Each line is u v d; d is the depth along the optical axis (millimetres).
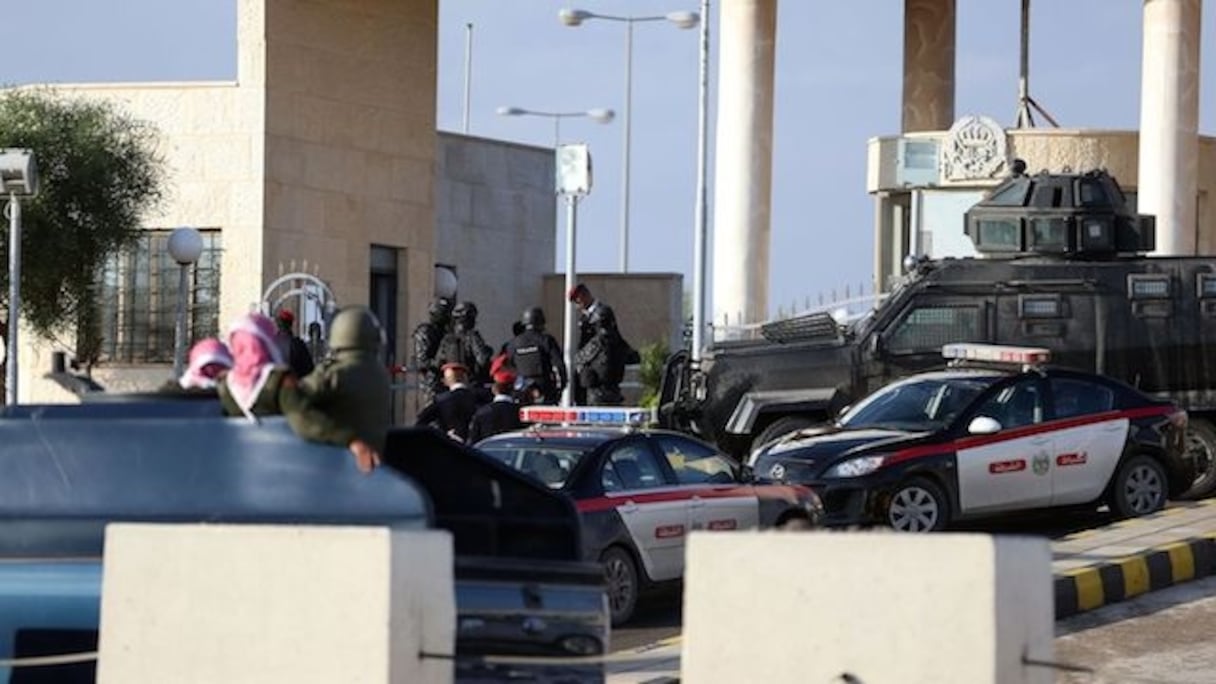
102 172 97500
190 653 24219
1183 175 92750
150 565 24391
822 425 65688
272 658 23891
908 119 111625
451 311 79438
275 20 99125
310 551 23828
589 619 28469
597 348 78625
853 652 23031
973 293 69500
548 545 32281
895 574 22953
